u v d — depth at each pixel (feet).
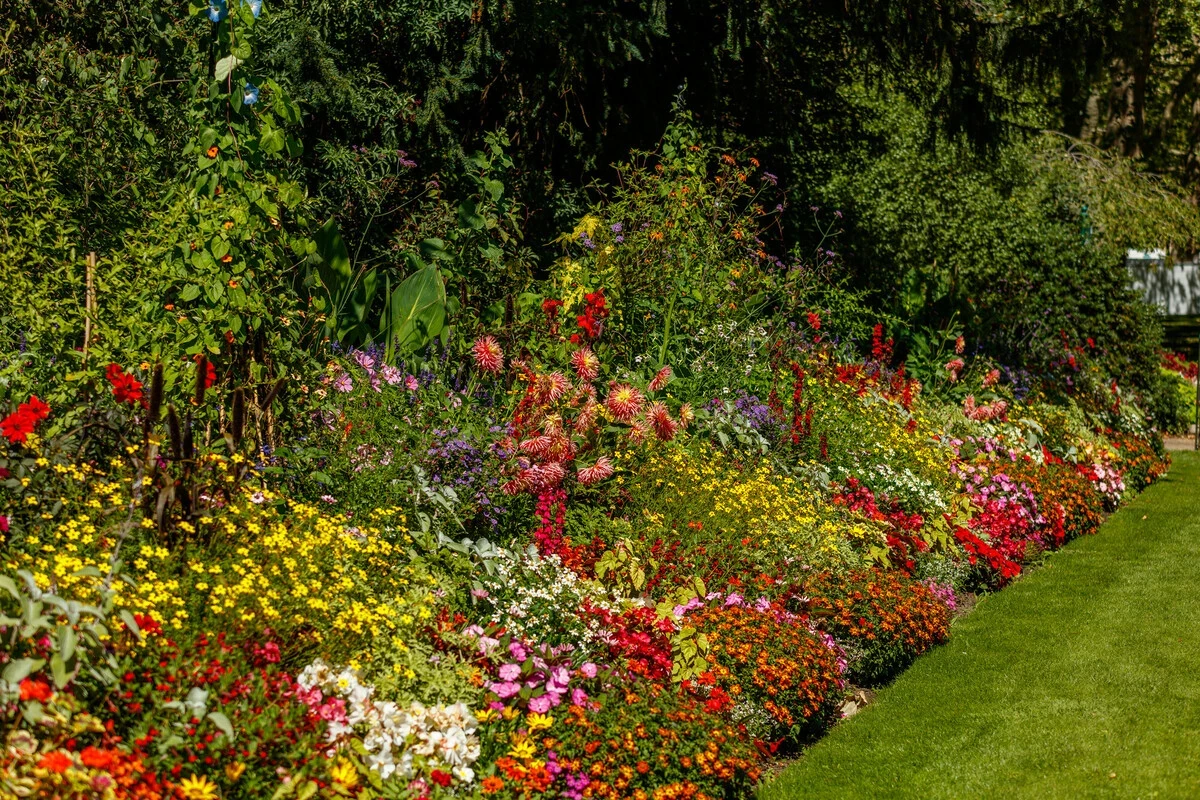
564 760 15.53
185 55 31.55
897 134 59.11
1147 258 128.57
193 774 11.83
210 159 22.03
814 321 37.70
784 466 28.30
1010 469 36.73
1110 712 20.98
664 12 39.14
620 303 30.76
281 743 12.98
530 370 24.49
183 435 16.58
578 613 18.85
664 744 16.39
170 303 21.25
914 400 40.06
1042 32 45.78
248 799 12.37
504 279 32.42
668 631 19.65
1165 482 49.06
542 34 37.55
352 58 36.86
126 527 14.42
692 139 36.96
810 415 30.81
